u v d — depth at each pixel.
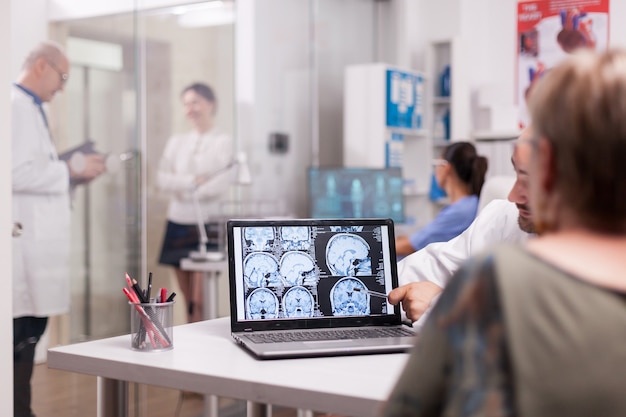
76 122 3.30
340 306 1.65
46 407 3.12
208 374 1.29
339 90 5.34
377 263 1.69
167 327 1.48
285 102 4.86
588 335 0.66
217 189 4.17
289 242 1.64
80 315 3.32
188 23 4.05
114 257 3.50
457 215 3.66
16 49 3.06
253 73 4.59
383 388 1.19
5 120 2.65
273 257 1.63
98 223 3.41
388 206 4.94
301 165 5.00
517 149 1.52
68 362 1.46
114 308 3.49
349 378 1.25
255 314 1.59
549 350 0.67
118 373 1.39
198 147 4.08
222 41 4.27
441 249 1.90
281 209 4.83
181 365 1.34
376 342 1.48
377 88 5.09
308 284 1.64
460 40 5.56
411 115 5.40
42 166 3.14
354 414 1.15
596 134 0.71
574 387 0.66
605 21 5.58
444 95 5.71
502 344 0.68
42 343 3.14
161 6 3.87
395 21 5.67
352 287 1.66
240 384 1.25
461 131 5.58
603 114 0.71
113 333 3.49
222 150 4.21
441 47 5.75
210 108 4.16
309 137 5.07
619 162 0.71
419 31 5.82
